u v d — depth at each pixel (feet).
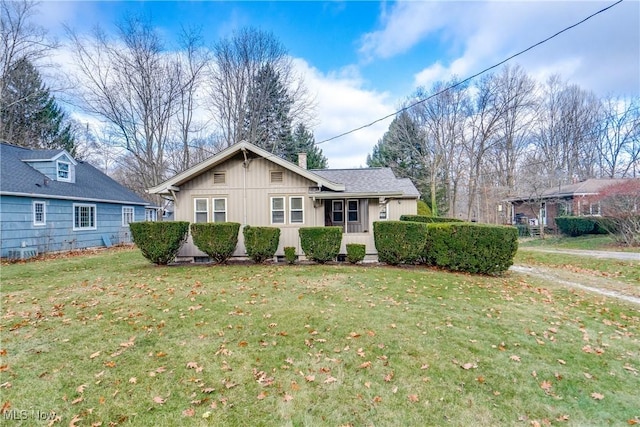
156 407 9.71
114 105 64.80
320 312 17.67
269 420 9.22
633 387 11.14
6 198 40.60
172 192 38.04
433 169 99.40
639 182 50.06
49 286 23.89
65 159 53.11
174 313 17.56
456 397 10.34
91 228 55.26
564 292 23.58
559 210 76.18
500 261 29.25
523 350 13.65
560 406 10.03
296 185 38.19
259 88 79.15
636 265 33.73
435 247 31.09
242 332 15.01
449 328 15.76
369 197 37.99
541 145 95.14
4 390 10.44
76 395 10.24
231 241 33.01
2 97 67.82
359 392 10.53
